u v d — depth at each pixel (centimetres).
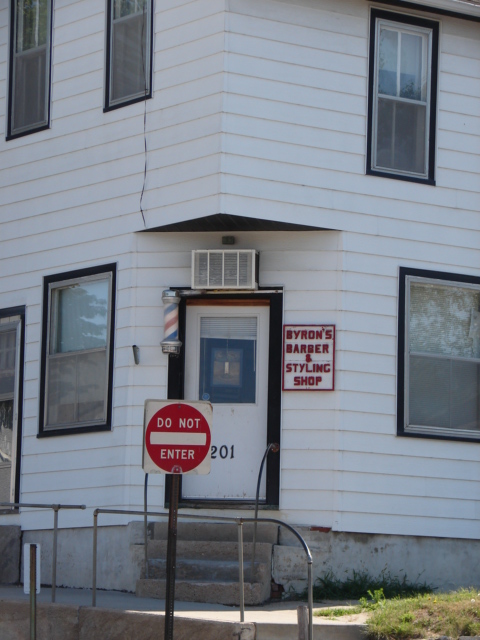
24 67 1467
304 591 1195
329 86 1295
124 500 1266
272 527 1225
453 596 1057
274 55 1271
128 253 1313
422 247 1323
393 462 1270
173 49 1299
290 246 1280
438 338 1327
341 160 1290
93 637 1034
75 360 1360
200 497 1267
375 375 1274
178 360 1277
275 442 1248
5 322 1436
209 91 1253
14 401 1411
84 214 1368
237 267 1255
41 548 1347
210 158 1238
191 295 1277
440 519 1286
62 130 1406
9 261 1442
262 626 971
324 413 1249
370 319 1280
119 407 1293
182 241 1296
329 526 1225
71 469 1334
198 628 981
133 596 1176
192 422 947
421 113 1352
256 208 1234
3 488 1411
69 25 1423
